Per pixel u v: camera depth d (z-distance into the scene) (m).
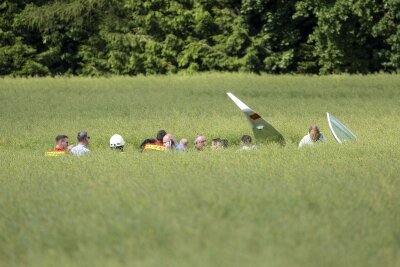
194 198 36.22
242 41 167.88
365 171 45.88
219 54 169.00
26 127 88.75
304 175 43.72
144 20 171.88
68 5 169.00
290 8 168.75
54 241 30.83
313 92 124.25
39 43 175.00
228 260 27.05
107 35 170.38
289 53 168.12
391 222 32.81
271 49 172.25
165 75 161.00
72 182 44.09
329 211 34.56
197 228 30.73
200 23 170.75
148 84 138.12
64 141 63.19
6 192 41.78
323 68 168.38
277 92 125.06
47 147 78.19
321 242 29.33
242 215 32.81
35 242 31.02
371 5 159.88
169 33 172.50
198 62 170.50
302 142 64.31
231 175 43.81
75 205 36.56
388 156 53.06
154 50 170.12
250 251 28.12
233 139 80.62
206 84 136.62
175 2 172.25
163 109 104.50
